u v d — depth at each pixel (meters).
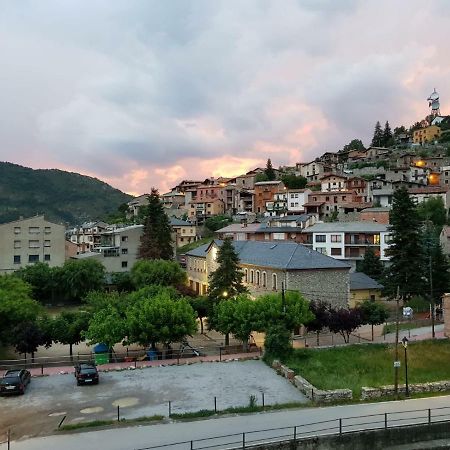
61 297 71.50
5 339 38.69
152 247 82.75
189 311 39.66
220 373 33.00
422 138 190.12
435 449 21.78
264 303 39.94
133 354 39.72
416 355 36.62
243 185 161.75
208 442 20.80
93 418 24.53
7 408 26.23
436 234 76.25
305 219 90.88
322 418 23.92
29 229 83.19
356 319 40.56
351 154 185.00
